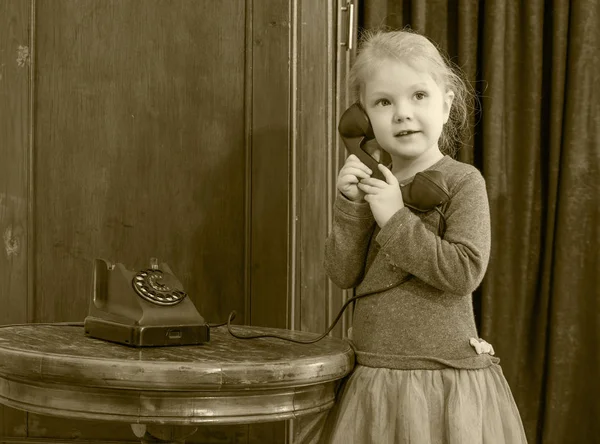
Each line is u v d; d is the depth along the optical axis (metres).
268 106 1.73
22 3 1.80
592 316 2.14
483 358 1.32
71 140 1.79
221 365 1.13
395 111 1.36
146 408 1.15
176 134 1.76
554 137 2.15
